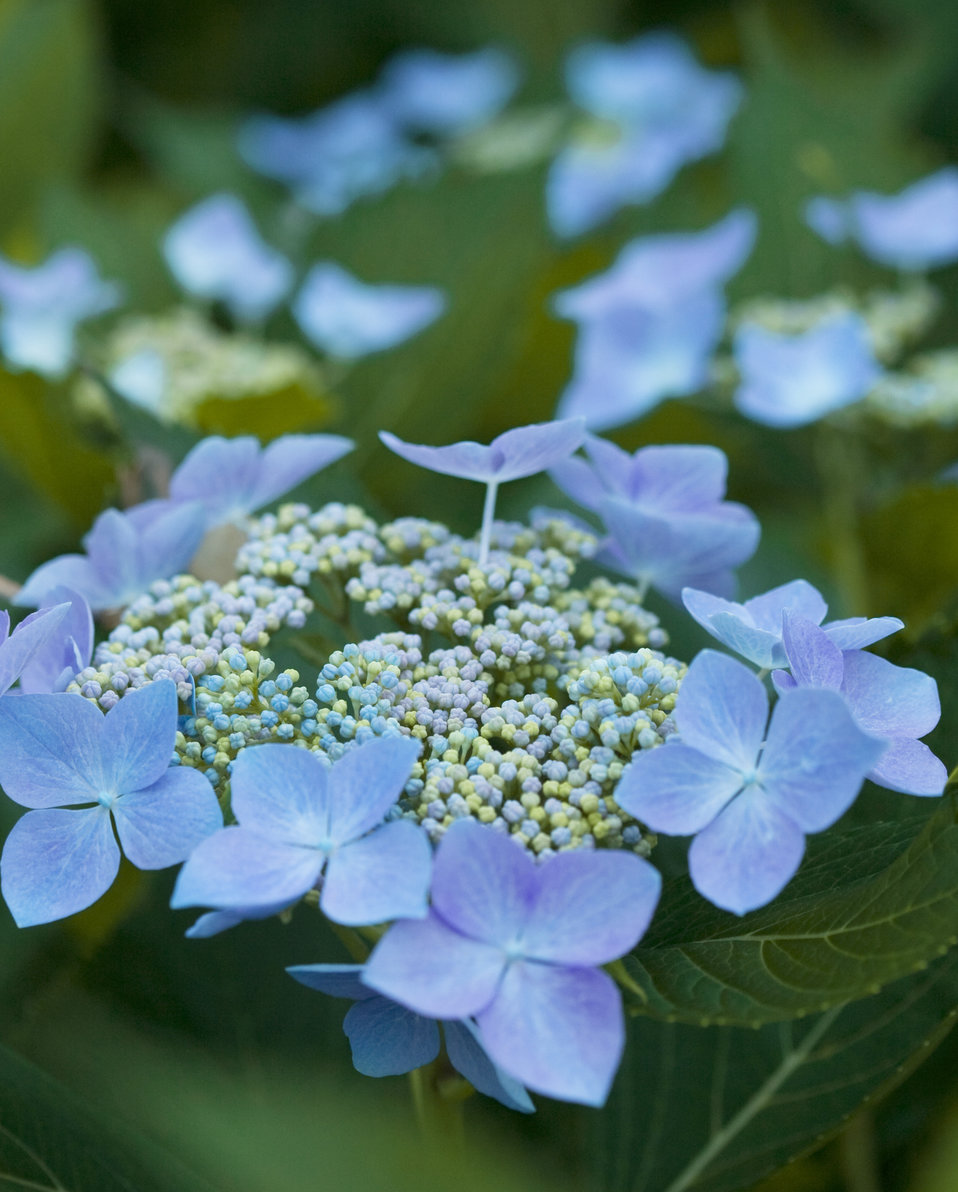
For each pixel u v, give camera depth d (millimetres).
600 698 561
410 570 597
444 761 545
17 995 634
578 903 512
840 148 1153
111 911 652
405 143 1506
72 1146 554
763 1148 607
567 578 599
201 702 558
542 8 1669
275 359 975
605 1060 503
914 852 538
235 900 511
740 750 524
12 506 1008
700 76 1398
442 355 972
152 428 719
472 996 506
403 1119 588
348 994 534
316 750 555
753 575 844
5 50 1243
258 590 593
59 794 543
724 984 534
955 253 1047
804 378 874
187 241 1134
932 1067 643
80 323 1107
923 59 1347
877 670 553
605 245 1185
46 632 549
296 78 1652
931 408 906
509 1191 447
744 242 990
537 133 1296
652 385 916
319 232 1107
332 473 696
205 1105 448
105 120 1529
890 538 846
